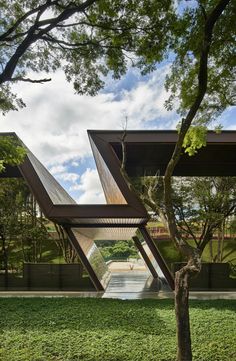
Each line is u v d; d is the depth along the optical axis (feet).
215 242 61.31
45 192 34.17
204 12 14.65
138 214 33.06
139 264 93.66
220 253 54.85
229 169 49.52
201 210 47.26
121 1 16.87
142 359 15.80
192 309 25.64
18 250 59.62
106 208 33.30
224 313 24.26
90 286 40.29
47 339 18.34
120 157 42.80
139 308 25.76
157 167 48.34
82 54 20.01
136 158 44.47
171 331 19.88
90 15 17.72
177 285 14.62
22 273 43.70
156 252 38.83
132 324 21.29
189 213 48.11
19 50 16.87
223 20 16.19
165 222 15.76
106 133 36.40
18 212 55.57
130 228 41.91
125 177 18.29
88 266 39.04
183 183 50.19
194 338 18.80
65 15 16.51
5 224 52.49
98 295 35.58
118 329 20.21
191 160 45.80
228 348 17.25
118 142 36.17
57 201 37.70
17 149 23.68
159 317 22.95
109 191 48.93
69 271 40.75
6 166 46.70
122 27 17.80
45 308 25.90
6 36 17.20
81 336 18.88
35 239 57.62
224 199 47.91
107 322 21.72
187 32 16.69
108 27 17.95
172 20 16.72
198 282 39.60
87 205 33.47
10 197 55.83
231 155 43.37
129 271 72.43
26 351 16.75
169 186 15.56
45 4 16.39
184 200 48.57
